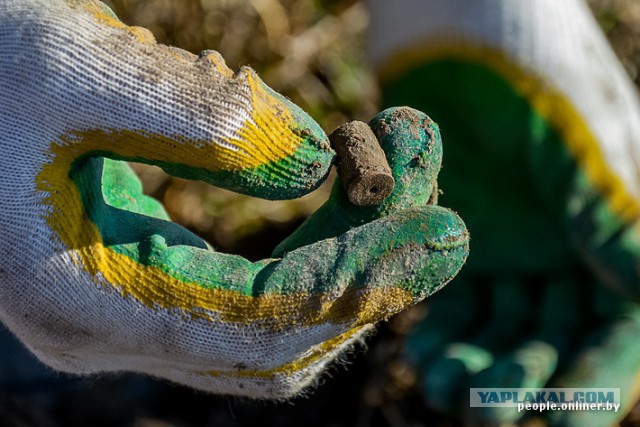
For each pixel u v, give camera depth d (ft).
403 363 2.84
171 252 1.49
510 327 2.54
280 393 1.59
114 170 1.62
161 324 1.49
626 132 2.35
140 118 1.43
